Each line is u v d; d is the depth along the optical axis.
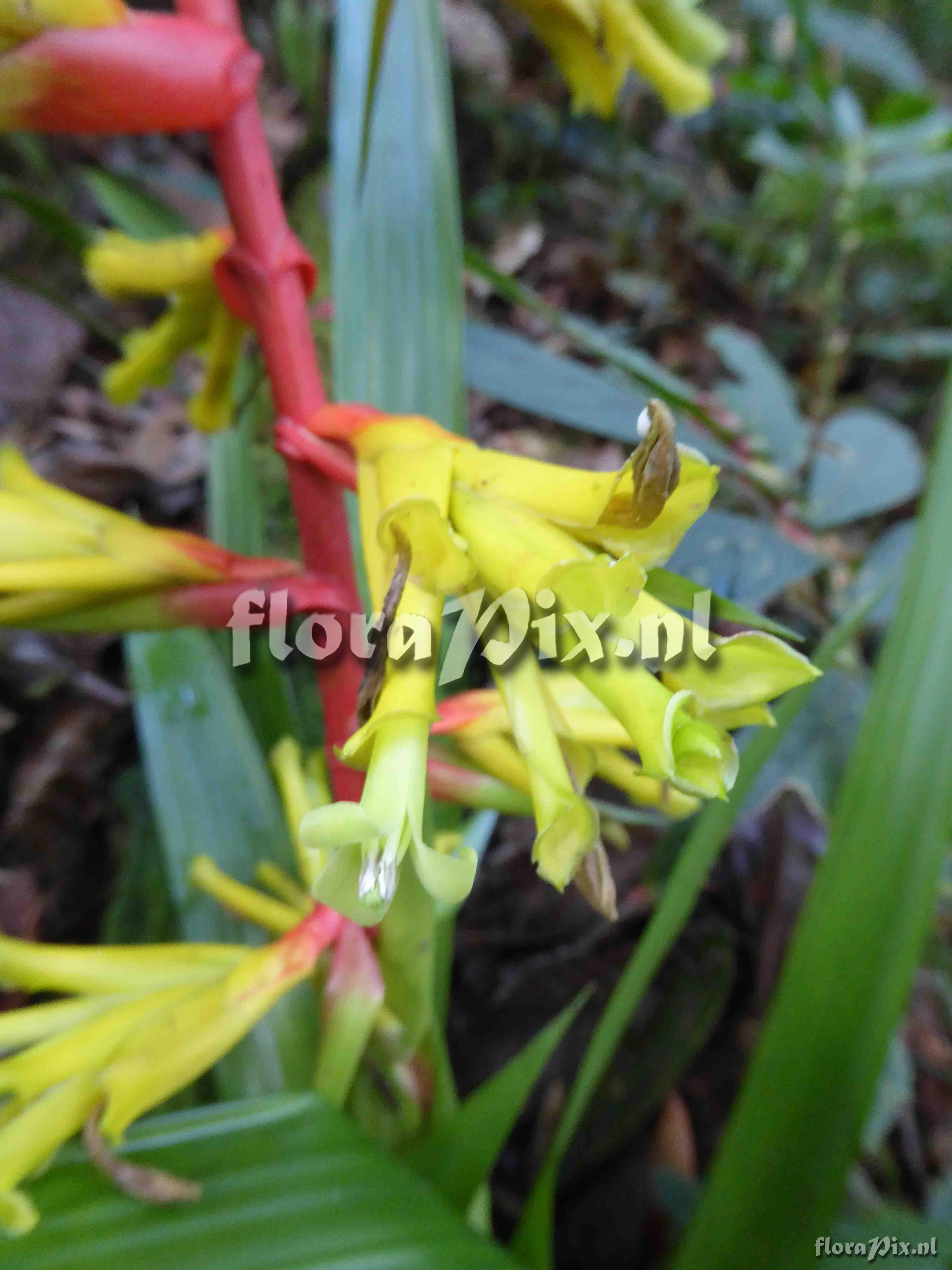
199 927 0.19
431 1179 0.16
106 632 0.13
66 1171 0.12
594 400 0.25
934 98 0.47
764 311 0.58
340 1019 0.14
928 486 0.14
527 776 0.14
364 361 0.20
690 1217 0.22
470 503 0.10
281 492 0.31
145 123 0.12
